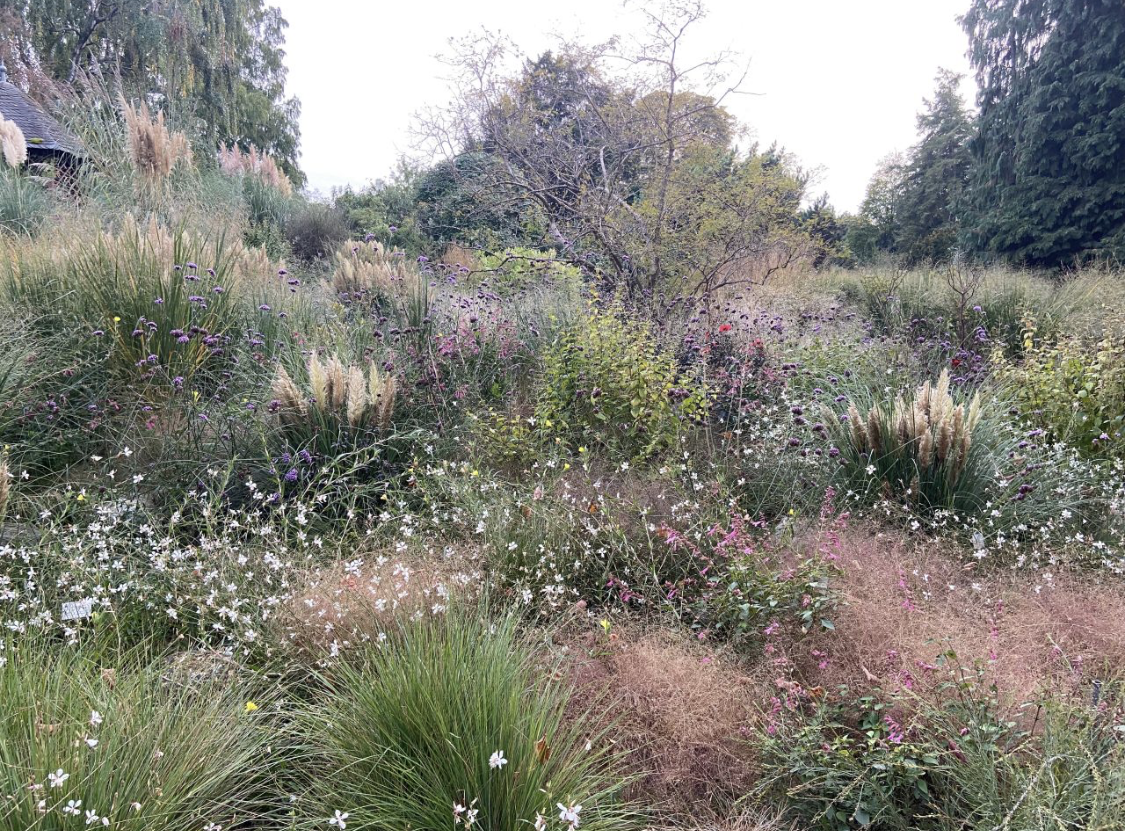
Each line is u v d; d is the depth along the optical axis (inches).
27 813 67.9
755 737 97.3
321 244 533.3
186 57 862.5
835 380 209.9
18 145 388.8
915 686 97.7
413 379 201.9
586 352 200.7
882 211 1437.0
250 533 140.8
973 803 83.0
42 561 120.0
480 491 155.4
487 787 78.6
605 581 132.0
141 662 103.7
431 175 638.5
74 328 190.5
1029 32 727.7
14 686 82.2
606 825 82.9
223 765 83.3
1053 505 159.0
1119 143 651.5
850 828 86.6
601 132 386.3
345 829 79.7
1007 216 732.7
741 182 398.9
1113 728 85.0
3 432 155.3
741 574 121.3
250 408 173.8
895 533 145.9
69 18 870.4
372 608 111.6
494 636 100.0
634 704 102.0
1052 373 213.3
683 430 183.0
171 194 398.3
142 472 157.0
